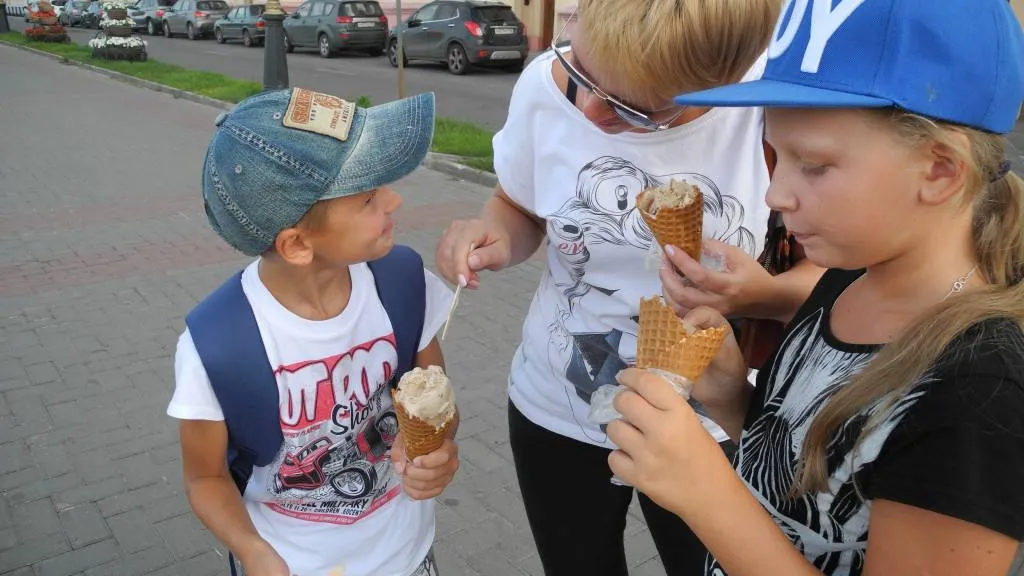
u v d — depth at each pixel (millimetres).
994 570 922
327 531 1778
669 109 1620
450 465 1687
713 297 1597
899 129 965
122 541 3086
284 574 1489
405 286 1777
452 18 16969
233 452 1659
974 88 948
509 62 17250
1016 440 903
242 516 1585
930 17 937
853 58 977
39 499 3314
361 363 1713
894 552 981
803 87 1027
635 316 1828
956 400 935
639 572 3000
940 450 936
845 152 1003
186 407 1519
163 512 3248
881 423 1018
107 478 3453
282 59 13375
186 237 6734
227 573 2936
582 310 1913
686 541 1918
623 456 1113
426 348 1894
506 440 3822
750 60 1468
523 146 1943
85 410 3990
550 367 1986
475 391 4262
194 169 9281
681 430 1049
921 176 991
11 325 4973
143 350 4648
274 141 1431
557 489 2080
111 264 6078
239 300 1582
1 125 12078
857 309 1233
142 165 9469
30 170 9156
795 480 1179
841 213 1029
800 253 1789
